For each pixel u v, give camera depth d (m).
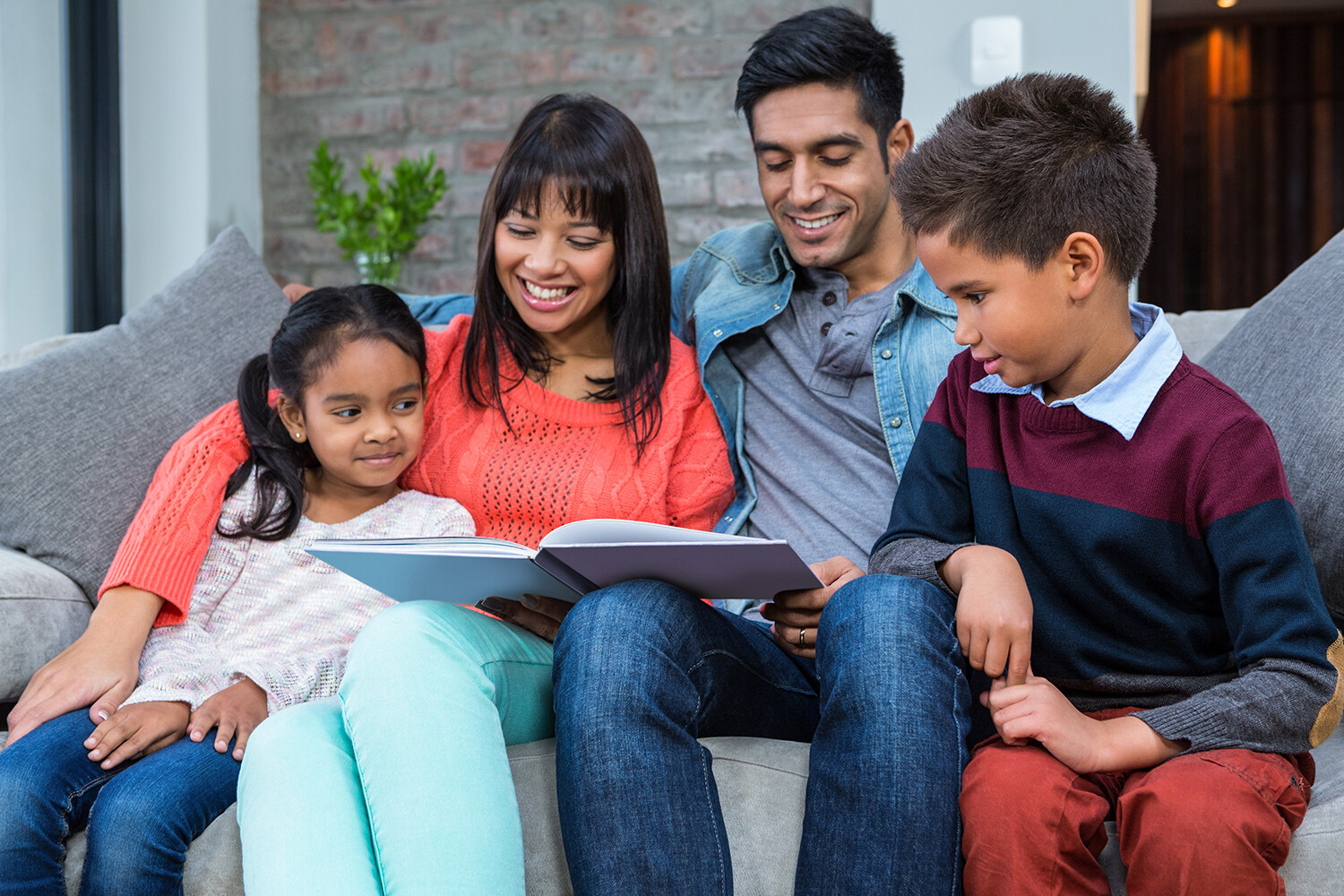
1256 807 0.74
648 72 2.72
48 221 2.45
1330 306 1.13
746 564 0.88
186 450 1.22
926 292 1.25
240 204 2.77
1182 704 0.81
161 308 1.47
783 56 1.23
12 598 1.13
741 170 2.69
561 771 0.83
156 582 1.11
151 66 2.62
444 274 2.81
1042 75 0.95
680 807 0.80
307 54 2.83
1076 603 0.94
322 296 1.22
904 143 1.34
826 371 1.28
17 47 2.35
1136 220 0.90
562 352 1.32
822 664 0.90
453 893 0.77
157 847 0.89
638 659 0.84
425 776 0.81
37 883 0.90
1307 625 0.80
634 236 1.24
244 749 1.00
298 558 1.20
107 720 0.99
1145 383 0.90
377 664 0.87
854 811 0.80
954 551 0.94
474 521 1.27
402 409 1.22
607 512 1.23
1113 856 0.83
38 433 1.29
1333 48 5.46
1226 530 0.84
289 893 0.78
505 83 2.77
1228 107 5.57
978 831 0.78
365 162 2.83
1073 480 0.93
